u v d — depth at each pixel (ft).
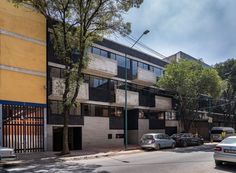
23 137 74.43
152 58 132.46
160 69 138.00
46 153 73.92
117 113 110.42
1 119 69.21
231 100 185.16
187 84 115.85
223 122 189.37
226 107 185.06
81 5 70.33
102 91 102.22
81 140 92.63
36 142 77.25
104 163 55.93
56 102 85.05
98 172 44.21
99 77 102.94
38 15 80.53
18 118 73.72
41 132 78.54
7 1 72.84
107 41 107.24
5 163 51.26
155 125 128.88
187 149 91.71
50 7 70.74
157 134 92.58
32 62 78.18
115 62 103.55
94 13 72.02
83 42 73.20
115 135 106.93
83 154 73.72
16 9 75.05
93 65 94.38
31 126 76.43
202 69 119.96
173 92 127.75
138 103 115.14
